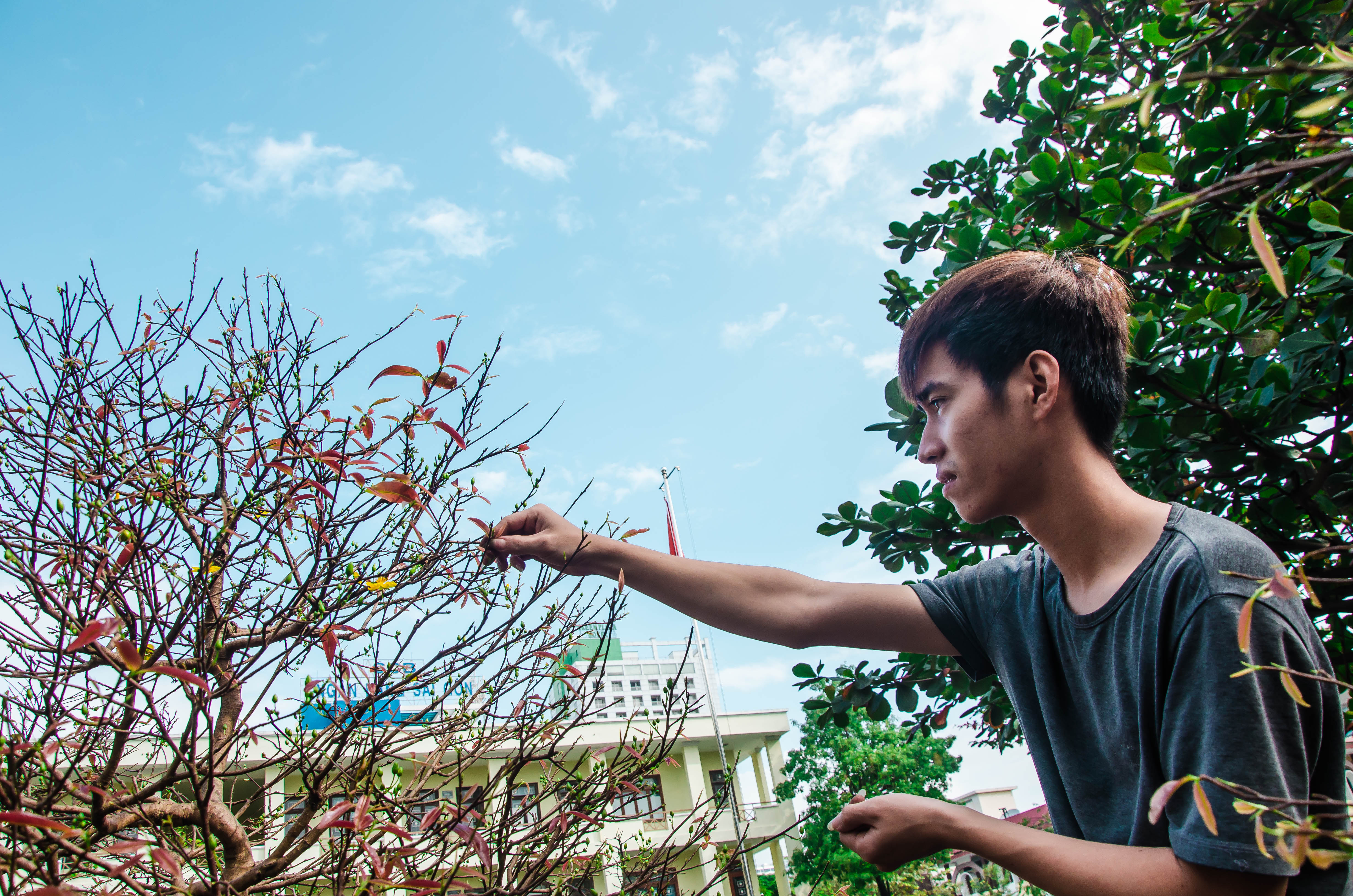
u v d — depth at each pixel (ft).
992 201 12.27
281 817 7.19
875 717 10.58
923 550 10.11
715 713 65.46
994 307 3.94
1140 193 8.01
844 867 59.82
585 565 5.38
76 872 4.39
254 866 5.44
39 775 4.65
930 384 4.18
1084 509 3.81
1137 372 7.34
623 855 7.02
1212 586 3.20
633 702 54.75
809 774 68.85
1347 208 6.46
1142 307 8.15
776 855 62.80
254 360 6.49
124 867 3.44
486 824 6.01
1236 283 8.65
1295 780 2.95
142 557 5.06
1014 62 11.83
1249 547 3.32
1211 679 3.08
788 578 5.12
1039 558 4.50
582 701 6.24
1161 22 8.03
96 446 5.77
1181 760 3.11
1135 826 3.37
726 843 7.66
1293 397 7.40
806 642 4.99
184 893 3.58
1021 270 4.06
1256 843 2.75
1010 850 3.33
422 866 5.75
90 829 4.38
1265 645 3.09
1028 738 4.31
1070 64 10.70
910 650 4.89
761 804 62.80
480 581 6.13
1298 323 7.78
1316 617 7.39
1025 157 11.39
